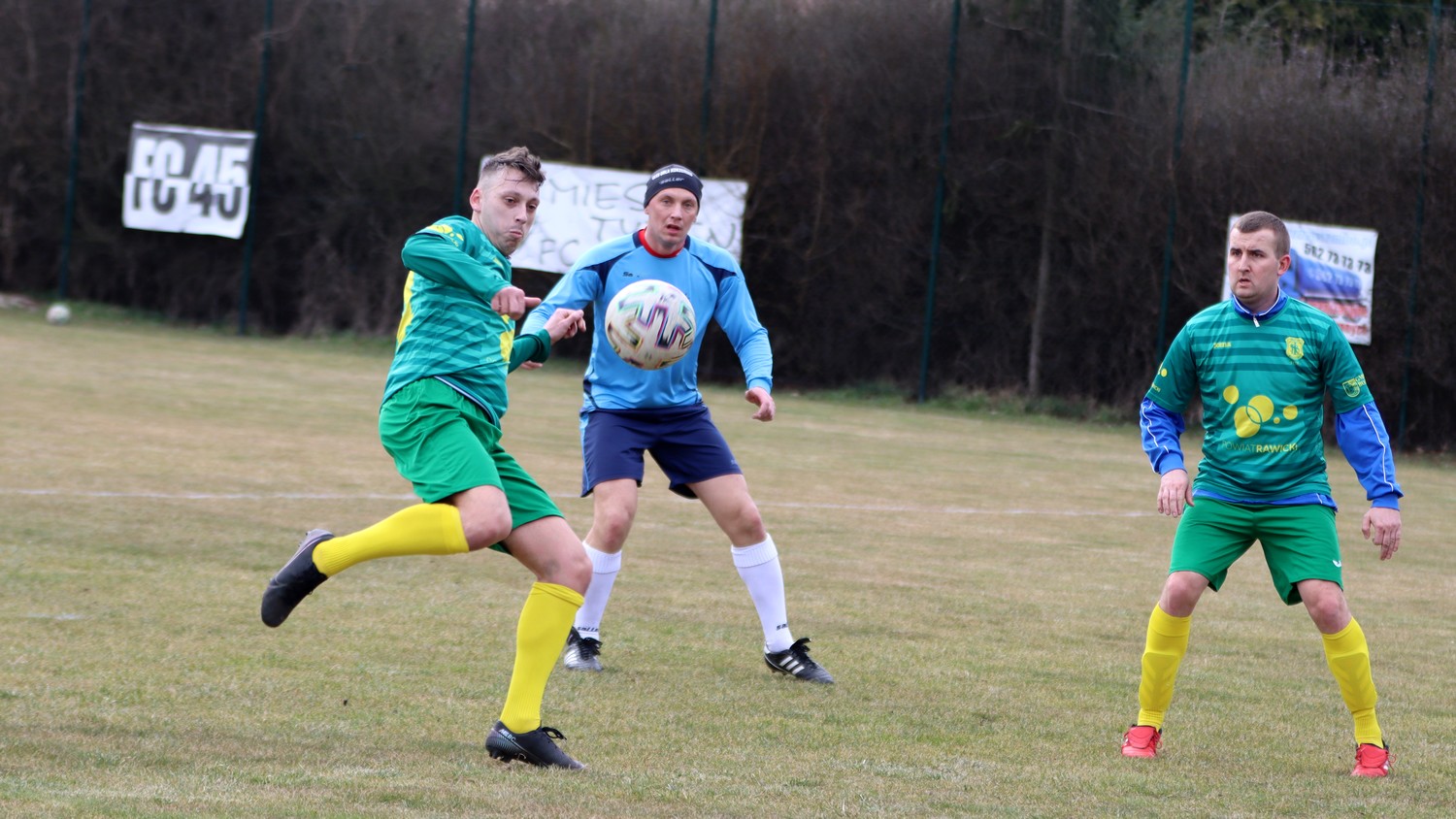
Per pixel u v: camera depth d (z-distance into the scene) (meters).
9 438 34.84
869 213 73.81
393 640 17.05
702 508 31.81
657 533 27.86
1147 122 68.75
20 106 82.75
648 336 14.84
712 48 72.62
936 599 22.44
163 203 81.25
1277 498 13.80
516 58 77.25
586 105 74.75
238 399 48.88
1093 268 70.50
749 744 13.30
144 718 12.82
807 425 57.22
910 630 19.84
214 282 83.50
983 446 53.44
